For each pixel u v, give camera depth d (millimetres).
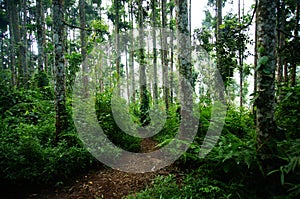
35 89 9781
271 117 3197
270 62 3141
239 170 3385
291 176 3010
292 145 3062
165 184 3744
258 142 3273
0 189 4195
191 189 3477
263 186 3154
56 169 4500
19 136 5047
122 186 4281
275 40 3154
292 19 7953
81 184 4488
